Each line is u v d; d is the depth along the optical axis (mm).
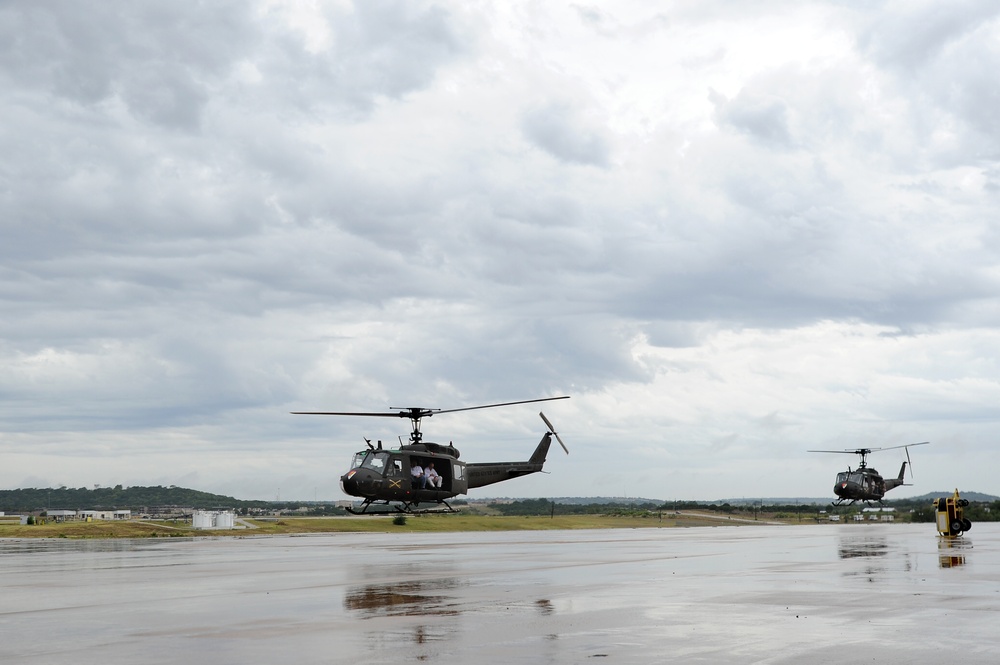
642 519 166000
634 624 15914
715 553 40469
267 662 12602
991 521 134000
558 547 50594
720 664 12109
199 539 78938
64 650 13750
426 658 12766
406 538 76625
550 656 12820
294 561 36906
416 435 48656
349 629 15656
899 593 20531
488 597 20719
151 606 19547
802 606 18281
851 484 87438
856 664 12047
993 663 12070
